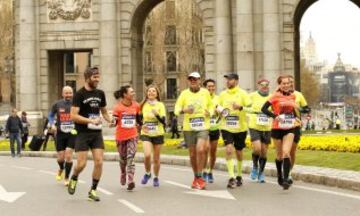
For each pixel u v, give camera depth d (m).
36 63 77.50
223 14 71.44
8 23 143.25
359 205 24.48
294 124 29.31
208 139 30.97
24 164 47.81
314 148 48.94
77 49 76.88
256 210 23.84
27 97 77.25
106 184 32.84
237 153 31.45
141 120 31.59
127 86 30.92
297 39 76.62
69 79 160.25
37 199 27.62
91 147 26.89
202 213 23.39
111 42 75.25
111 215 23.28
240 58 70.12
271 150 47.09
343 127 165.12
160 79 140.75
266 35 70.12
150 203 26.02
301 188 29.67
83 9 76.25
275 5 70.19
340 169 33.81
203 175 32.66
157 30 140.25
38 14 77.44
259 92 32.69
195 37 140.88
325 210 23.52
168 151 52.25
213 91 33.97
